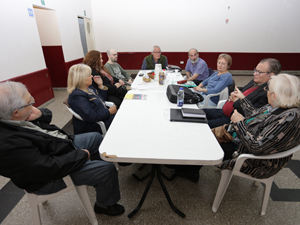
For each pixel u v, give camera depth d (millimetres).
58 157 1007
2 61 2639
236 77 6008
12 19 2785
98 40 6332
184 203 1463
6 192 1554
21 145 882
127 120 1390
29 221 1314
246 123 1282
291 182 1672
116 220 1322
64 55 4359
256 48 6152
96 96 1896
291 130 938
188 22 5949
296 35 5914
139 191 1578
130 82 3338
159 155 986
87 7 5621
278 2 5547
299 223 1312
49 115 1331
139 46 6352
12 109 939
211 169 1850
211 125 1839
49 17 3996
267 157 1044
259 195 1548
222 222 1312
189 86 2492
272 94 1062
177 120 1380
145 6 5840
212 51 6270
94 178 1132
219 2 5641
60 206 1435
